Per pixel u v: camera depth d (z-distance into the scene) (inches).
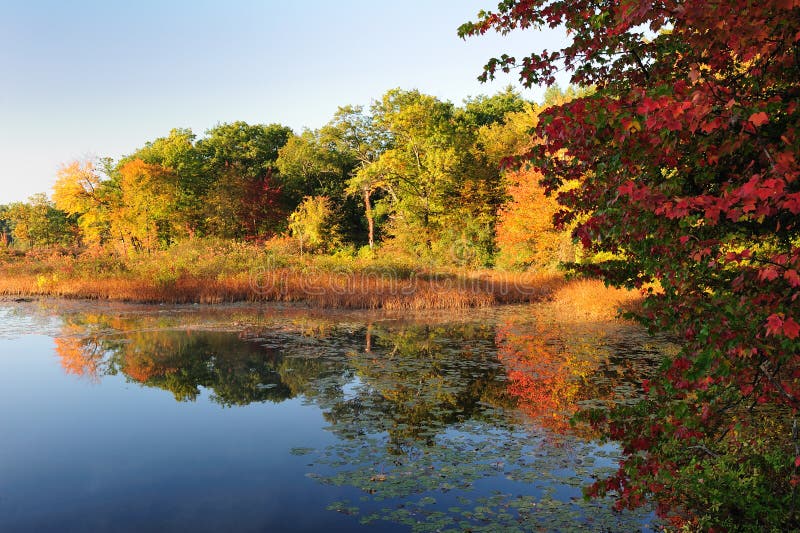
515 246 1066.1
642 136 98.7
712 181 115.3
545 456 226.4
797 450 134.4
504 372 372.8
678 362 105.9
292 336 524.7
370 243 1518.2
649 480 114.3
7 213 2477.9
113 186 1814.7
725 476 150.0
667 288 118.4
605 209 115.7
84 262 1002.7
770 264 94.8
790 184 93.5
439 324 597.3
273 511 185.0
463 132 1370.6
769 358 104.3
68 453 241.9
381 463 223.8
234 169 1712.6
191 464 228.1
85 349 464.1
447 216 1310.3
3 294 880.3
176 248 1069.1
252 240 1572.3
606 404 294.4
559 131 108.2
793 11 88.0
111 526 176.9
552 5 132.3
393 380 356.5
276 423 278.1
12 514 185.8
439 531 168.2
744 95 104.7
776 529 134.4
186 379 367.2
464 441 246.2
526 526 169.6
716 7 86.5
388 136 1656.0
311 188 1851.6
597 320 612.4
